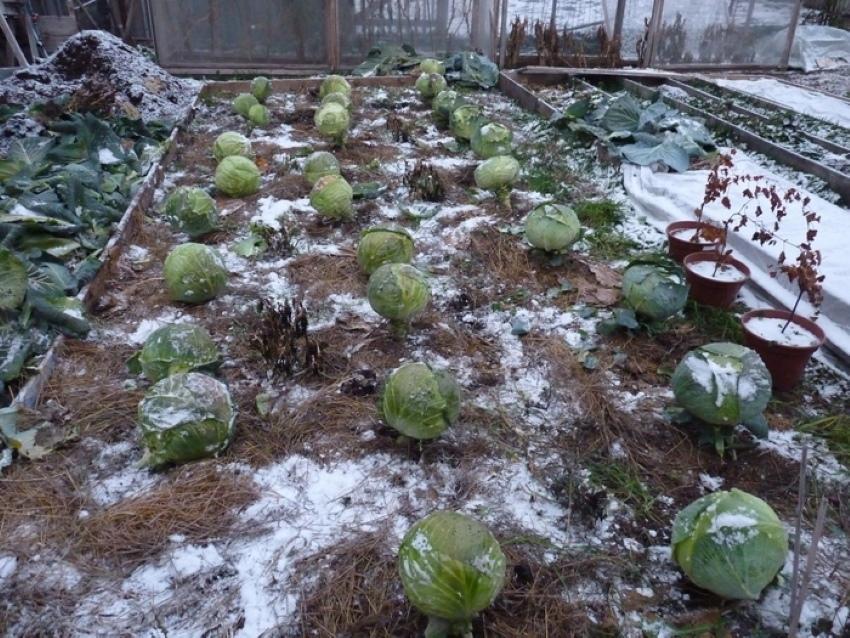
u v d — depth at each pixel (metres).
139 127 7.56
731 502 2.61
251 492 3.14
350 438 3.47
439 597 2.35
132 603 2.65
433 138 8.12
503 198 6.09
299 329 3.96
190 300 4.57
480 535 2.43
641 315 4.32
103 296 4.70
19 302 4.02
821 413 3.76
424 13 11.70
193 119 8.78
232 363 4.02
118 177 6.27
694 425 3.56
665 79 11.18
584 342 4.30
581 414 3.69
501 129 7.05
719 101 9.67
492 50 11.90
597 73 11.03
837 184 6.48
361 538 2.93
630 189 6.43
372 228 4.87
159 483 3.19
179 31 10.94
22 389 3.61
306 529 2.97
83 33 9.22
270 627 2.57
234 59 11.29
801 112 9.45
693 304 4.62
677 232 5.33
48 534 2.93
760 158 7.41
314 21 11.25
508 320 4.53
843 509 3.13
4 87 8.41
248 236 5.61
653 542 2.97
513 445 3.47
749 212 5.72
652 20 11.70
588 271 5.11
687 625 2.60
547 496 3.18
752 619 2.64
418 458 3.34
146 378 3.89
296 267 5.12
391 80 10.53
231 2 10.83
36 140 6.59
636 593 2.74
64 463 3.30
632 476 3.30
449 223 5.82
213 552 2.85
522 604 2.67
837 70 12.62
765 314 4.12
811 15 15.33
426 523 2.50
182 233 5.64
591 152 7.39
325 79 9.43
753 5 11.90
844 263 4.88
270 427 3.53
